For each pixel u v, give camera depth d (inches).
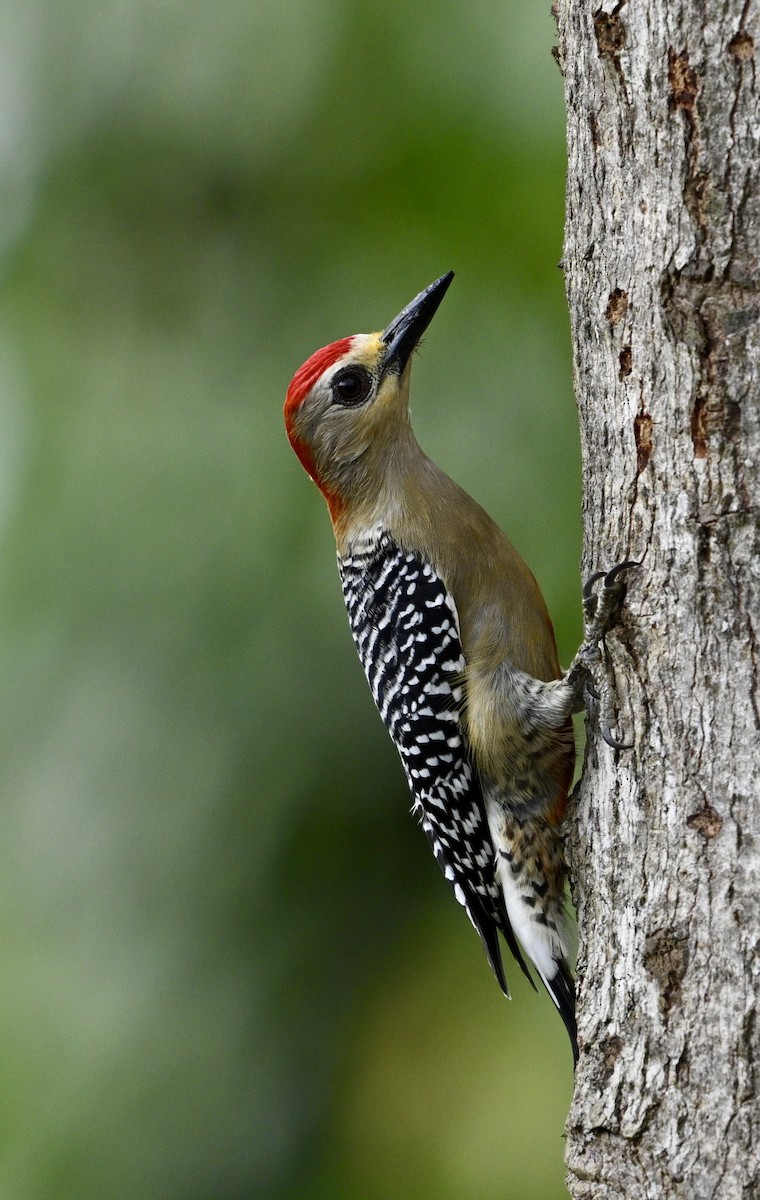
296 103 515.2
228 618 454.6
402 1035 482.3
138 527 463.2
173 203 523.5
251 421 476.1
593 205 247.8
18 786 462.6
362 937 478.0
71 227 523.5
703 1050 219.6
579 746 310.2
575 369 261.6
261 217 518.6
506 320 482.9
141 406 486.3
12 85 530.0
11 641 462.0
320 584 452.4
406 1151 471.8
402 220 508.7
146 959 468.8
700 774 227.3
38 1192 459.5
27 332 511.2
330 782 460.1
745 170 220.2
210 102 520.1
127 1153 464.4
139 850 462.9
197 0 521.3
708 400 227.0
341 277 506.0
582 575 263.4
